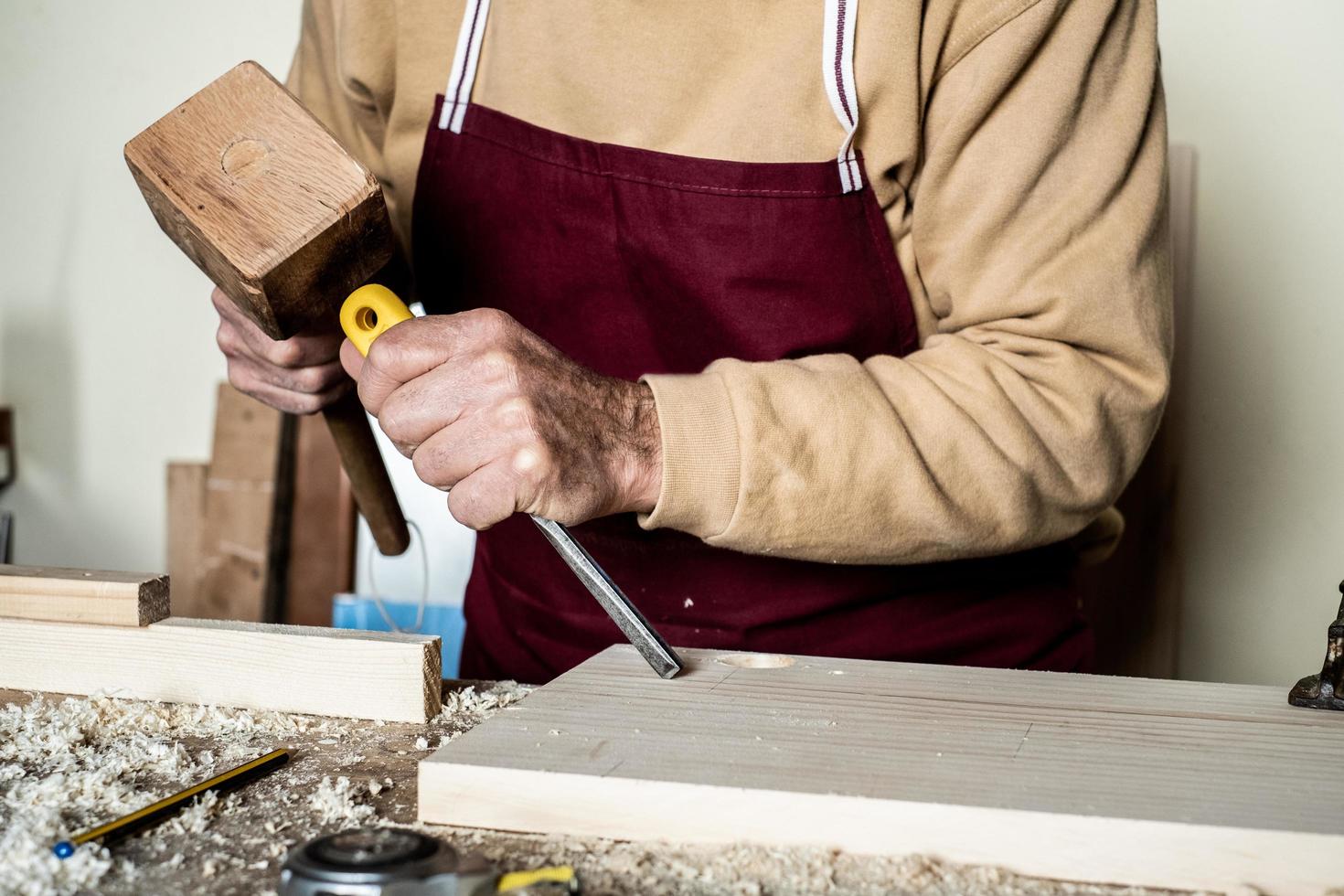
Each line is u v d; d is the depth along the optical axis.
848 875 0.54
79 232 2.40
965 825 0.55
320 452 2.18
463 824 0.60
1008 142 0.91
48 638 0.83
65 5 2.35
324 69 1.17
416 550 2.09
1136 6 0.95
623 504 0.82
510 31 1.02
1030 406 0.89
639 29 0.98
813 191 0.99
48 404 2.44
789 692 0.74
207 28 2.29
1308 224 1.70
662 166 1.00
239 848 0.57
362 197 0.73
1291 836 0.53
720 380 0.84
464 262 1.10
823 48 0.94
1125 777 0.60
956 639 1.09
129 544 2.43
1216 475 1.75
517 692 0.84
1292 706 0.73
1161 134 0.96
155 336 2.38
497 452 0.76
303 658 0.79
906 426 0.87
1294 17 1.68
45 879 0.53
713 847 0.57
